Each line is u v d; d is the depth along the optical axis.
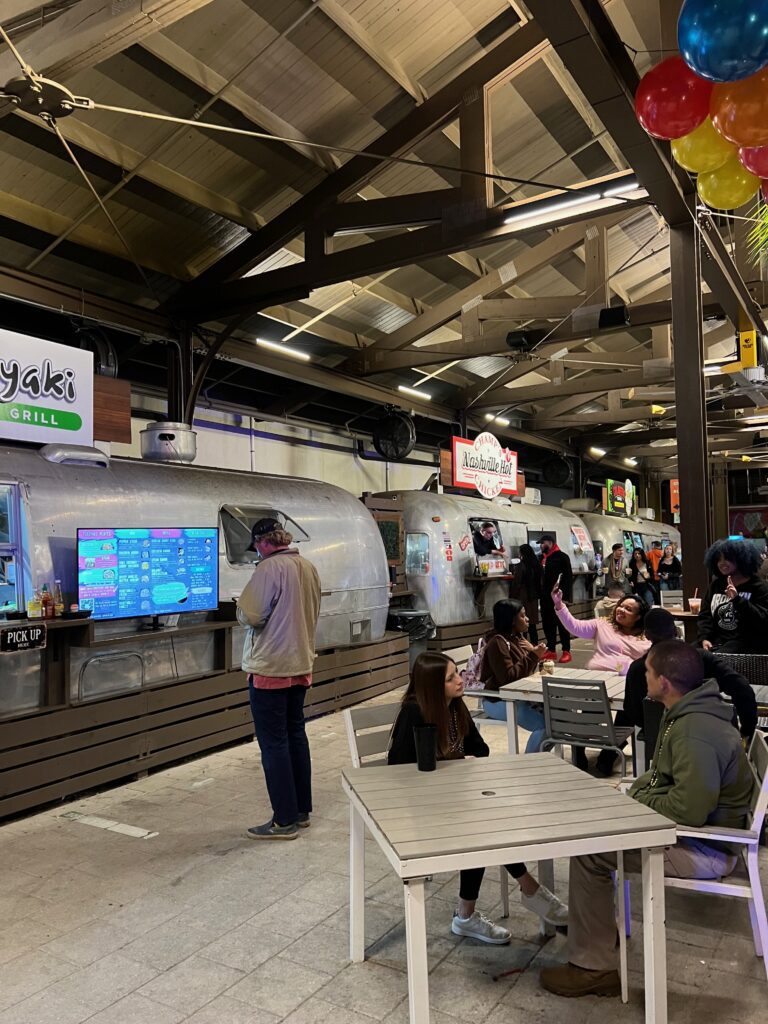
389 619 9.49
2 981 2.70
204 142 7.04
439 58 7.05
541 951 2.85
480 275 11.00
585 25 3.67
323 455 13.69
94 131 6.49
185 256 8.51
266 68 6.44
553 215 6.57
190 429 7.35
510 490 13.77
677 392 6.23
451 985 2.63
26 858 3.85
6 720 4.43
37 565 4.92
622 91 4.22
